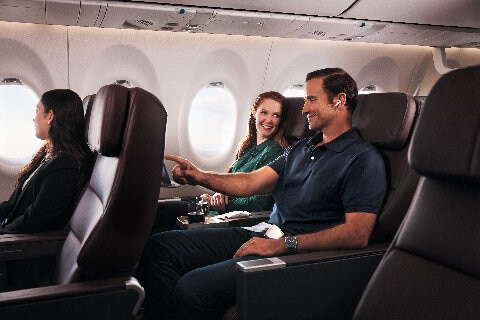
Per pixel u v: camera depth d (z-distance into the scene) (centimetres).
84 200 178
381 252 171
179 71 370
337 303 163
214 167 402
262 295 149
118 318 132
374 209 179
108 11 294
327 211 198
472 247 102
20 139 331
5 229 204
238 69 388
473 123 100
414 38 414
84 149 221
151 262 212
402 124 183
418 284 109
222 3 302
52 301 123
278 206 220
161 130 143
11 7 279
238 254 184
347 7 323
